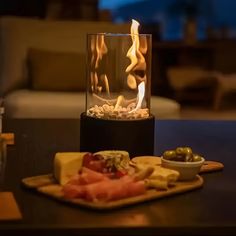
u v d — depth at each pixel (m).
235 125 1.72
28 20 2.82
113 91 1.36
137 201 1.06
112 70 1.35
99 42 1.36
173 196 1.11
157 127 1.67
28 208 1.04
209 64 4.51
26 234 0.98
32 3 3.62
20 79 2.73
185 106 4.28
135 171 1.16
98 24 2.82
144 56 1.35
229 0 4.84
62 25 2.81
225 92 4.16
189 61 4.46
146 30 4.60
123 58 1.35
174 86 4.16
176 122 1.75
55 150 1.39
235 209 1.06
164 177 1.12
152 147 1.32
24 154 1.36
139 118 1.30
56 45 2.78
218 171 1.27
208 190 1.15
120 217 1.01
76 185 1.08
